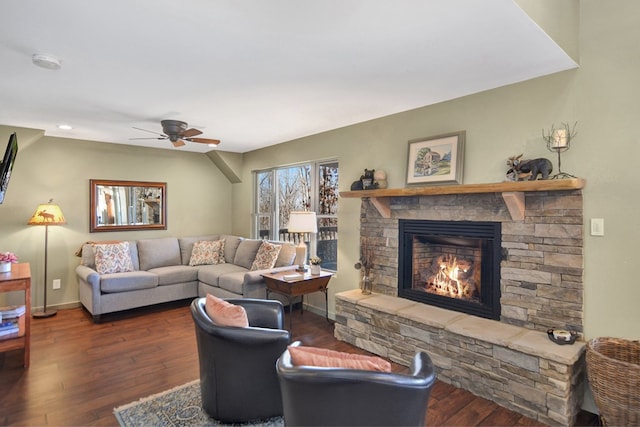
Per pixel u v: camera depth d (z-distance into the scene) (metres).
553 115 2.64
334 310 4.43
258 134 4.72
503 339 2.54
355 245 4.18
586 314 2.50
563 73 2.59
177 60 2.35
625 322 2.35
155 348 3.53
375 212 3.92
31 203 4.68
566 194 2.57
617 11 2.37
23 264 3.71
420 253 3.65
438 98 3.21
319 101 3.28
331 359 1.61
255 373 2.27
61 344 3.61
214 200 6.34
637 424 2.02
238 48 2.17
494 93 2.96
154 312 4.77
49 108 3.49
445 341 2.88
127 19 1.83
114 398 2.59
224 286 4.64
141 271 4.95
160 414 2.39
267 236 5.82
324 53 2.25
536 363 2.37
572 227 2.54
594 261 2.46
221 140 5.12
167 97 3.14
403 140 3.65
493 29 1.97
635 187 2.31
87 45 2.12
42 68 2.48
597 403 2.21
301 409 1.54
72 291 4.99
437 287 3.55
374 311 3.42
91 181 5.11
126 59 2.33
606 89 2.41
